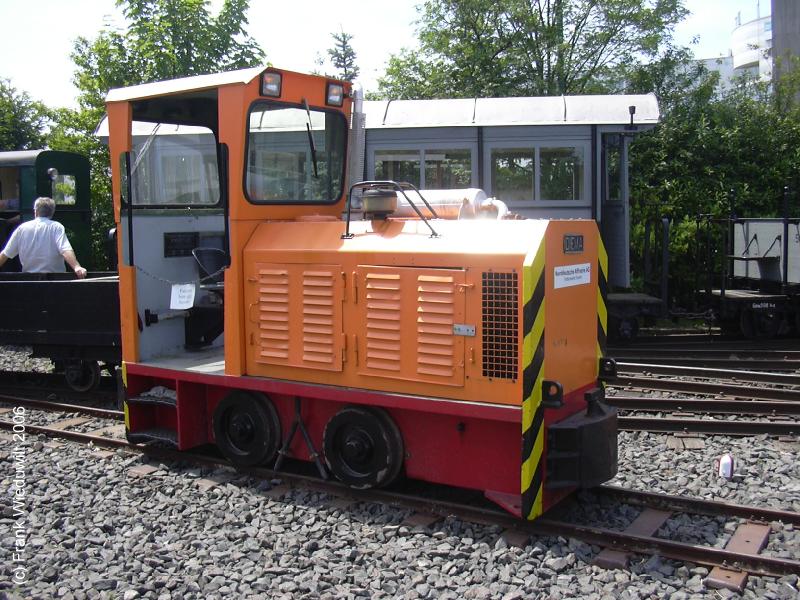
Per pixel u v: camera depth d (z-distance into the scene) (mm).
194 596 3746
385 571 3945
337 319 4840
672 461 5562
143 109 5707
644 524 4391
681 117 16672
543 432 4281
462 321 4355
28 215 12305
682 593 3639
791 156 15992
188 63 15195
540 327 4180
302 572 3977
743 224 12203
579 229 4676
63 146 16109
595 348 4977
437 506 4617
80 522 4699
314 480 5117
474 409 4277
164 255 6016
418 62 19734
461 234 4469
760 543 4105
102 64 15555
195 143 6086
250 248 5230
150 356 5945
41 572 4008
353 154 6051
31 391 8531
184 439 5613
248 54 15914
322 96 5707
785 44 21547
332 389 4824
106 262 15945
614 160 11609
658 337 11125
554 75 18609
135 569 4008
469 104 11156
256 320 5219
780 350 9875
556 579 3814
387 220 4855
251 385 5180
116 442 6168
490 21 18797
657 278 13508
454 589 3779
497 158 10984
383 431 4738
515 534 4316
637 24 18234
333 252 4832
